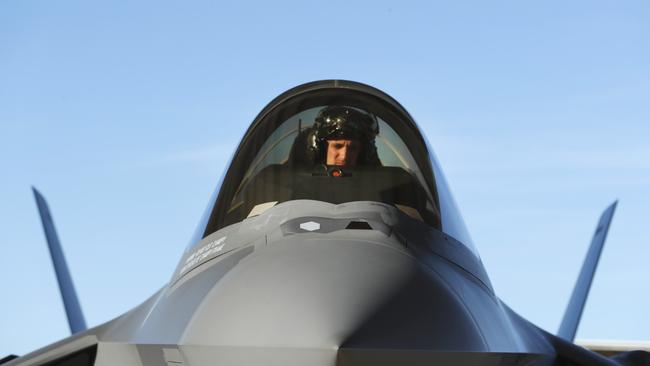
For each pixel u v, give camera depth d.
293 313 13.44
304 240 16.09
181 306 15.66
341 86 22.09
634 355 20.95
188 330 14.28
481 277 17.47
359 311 13.40
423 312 13.79
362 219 17.06
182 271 17.56
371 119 20.56
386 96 21.84
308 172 19.33
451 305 14.40
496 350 14.49
